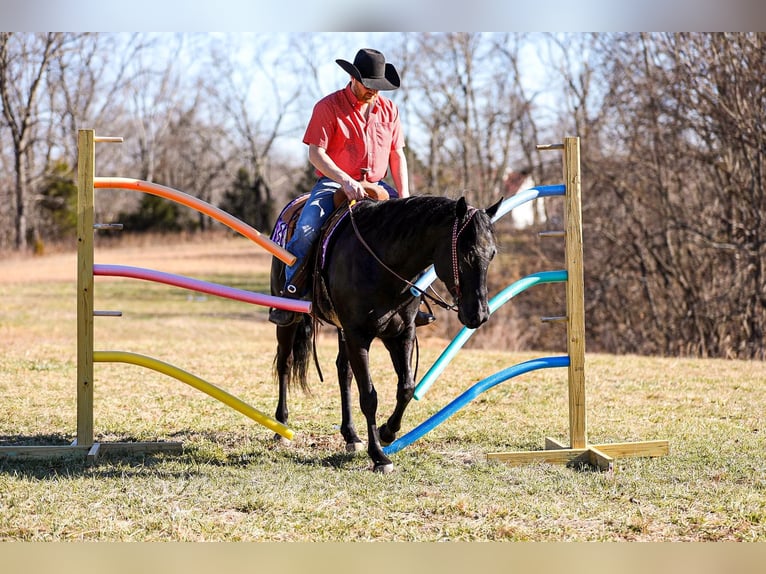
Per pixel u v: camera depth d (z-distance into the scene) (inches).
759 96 760.3
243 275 1349.7
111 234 2010.3
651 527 198.8
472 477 239.1
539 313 914.1
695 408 348.2
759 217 762.8
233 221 248.4
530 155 1266.0
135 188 253.1
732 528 198.1
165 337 674.8
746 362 499.8
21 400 355.9
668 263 845.8
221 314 922.1
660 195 845.2
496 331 824.3
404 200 232.4
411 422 322.7
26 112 1807.3
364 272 232.2
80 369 258.4
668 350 805.9
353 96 251.9
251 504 210.7
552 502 216.2
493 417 331.3
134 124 2370.8
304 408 347.9
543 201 1001.5
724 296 771.4
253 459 260.7
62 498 213.6
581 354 263.0
